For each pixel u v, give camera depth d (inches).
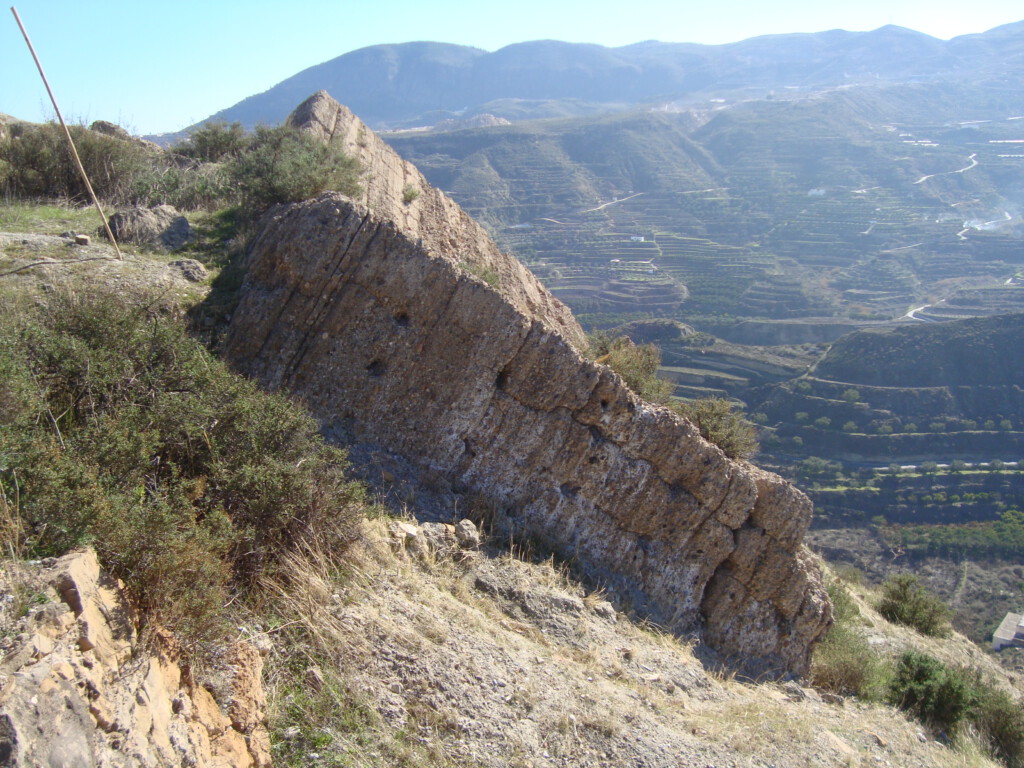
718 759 222.8
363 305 309.1
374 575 238.8
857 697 356.2
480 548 290.0
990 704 373.7
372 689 195.9
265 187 418.0
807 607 354.6
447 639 223.6
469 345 312.0
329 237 305.0
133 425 210.1
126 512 165.2
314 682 191.3
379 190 483.5
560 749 201.5
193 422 223.3
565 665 242.2
